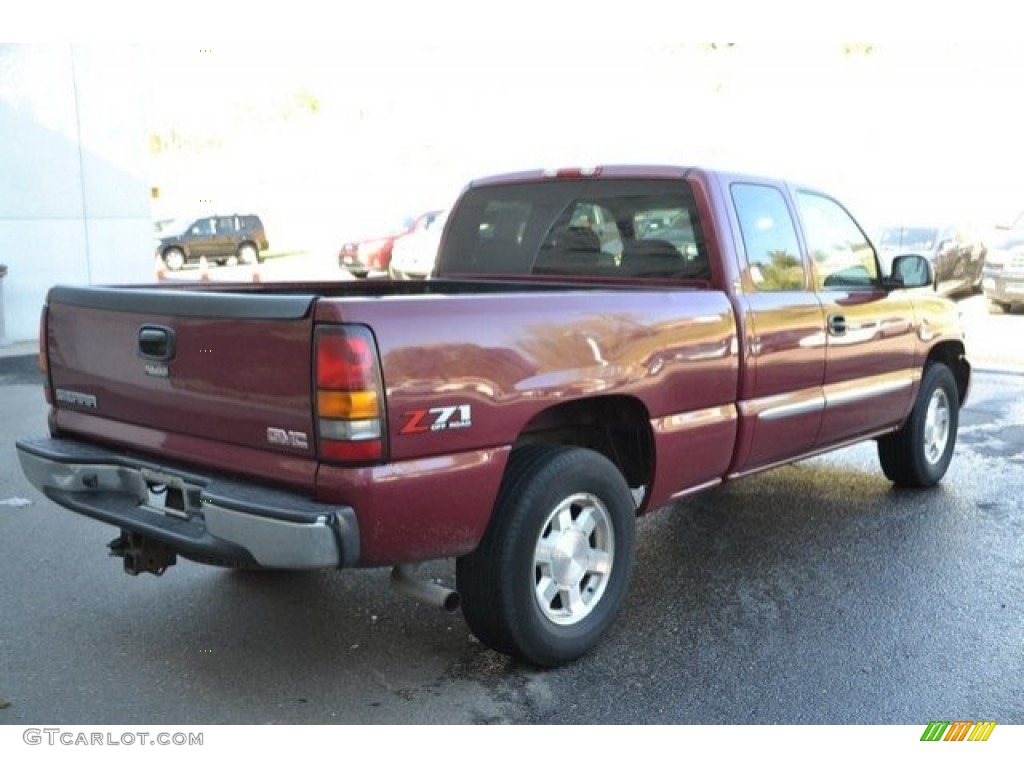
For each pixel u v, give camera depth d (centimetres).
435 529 334
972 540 545
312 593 462
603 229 502
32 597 454
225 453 343
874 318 557
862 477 685
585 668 386
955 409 663
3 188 1312
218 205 3103
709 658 395
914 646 407
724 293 452
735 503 619
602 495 391
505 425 349
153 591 462
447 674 380
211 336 340
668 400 417
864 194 2530
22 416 871
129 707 351
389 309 318
